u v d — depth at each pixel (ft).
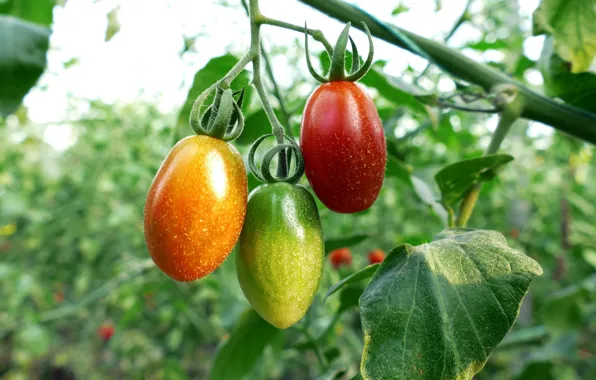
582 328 1.48
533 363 1.28
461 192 0.54
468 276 0.36
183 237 0.36
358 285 0.65
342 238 0.68
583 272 1.88
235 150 0.40
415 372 0.33
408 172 0.71
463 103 0.68
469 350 0.33
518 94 0.59
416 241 0.70
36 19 0.85
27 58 0.52
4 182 2.37
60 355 2.70
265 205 0.40
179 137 0.66
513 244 1.73
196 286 1.77
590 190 2.11
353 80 0.41
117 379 2.67
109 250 2.50
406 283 0.36
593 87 0.60
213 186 0.37
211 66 0.63
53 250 2.65
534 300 1.76
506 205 1.86
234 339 0.67
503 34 1.26
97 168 2.38
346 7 0.59
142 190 2.38
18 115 1.45
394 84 0.69
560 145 1.68
